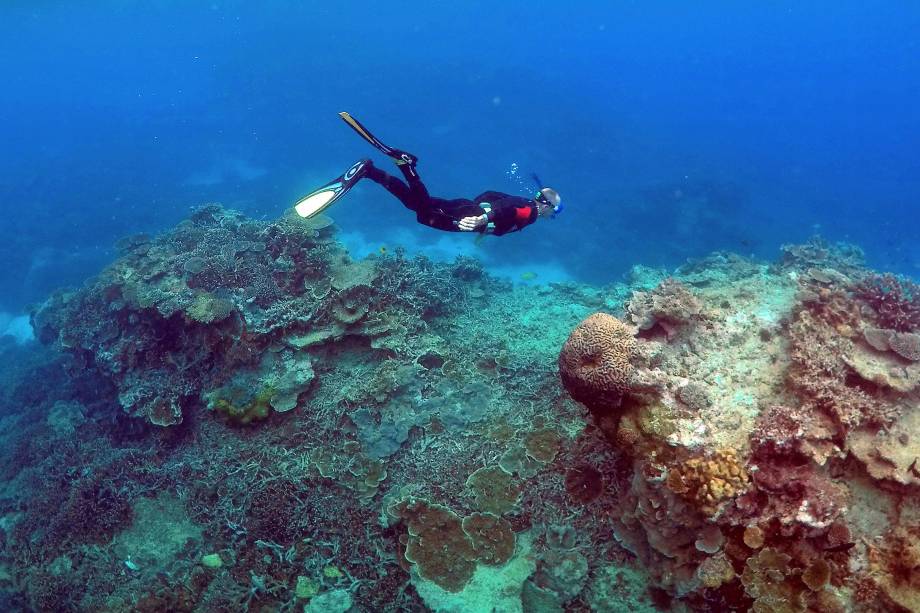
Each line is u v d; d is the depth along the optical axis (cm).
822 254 1287
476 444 808
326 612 694
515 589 629
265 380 993
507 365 974
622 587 611
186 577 820
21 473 1230
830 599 456
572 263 2438
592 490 671
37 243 2927
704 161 4612
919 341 586
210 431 1004
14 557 962
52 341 1545
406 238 2530
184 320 1092
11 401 1609
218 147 4228
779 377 587
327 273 1146
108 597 828
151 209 3175
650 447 537
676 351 666
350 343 1062
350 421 918
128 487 974
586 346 580
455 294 1321
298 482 846
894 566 459
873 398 538
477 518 688
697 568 510
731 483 484
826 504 462
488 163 3850
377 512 792
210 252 1223
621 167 4075
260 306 1102
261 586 758
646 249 2588
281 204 2978
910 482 470
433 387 945
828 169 5053
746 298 724
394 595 714
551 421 786
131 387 1088
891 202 4100
